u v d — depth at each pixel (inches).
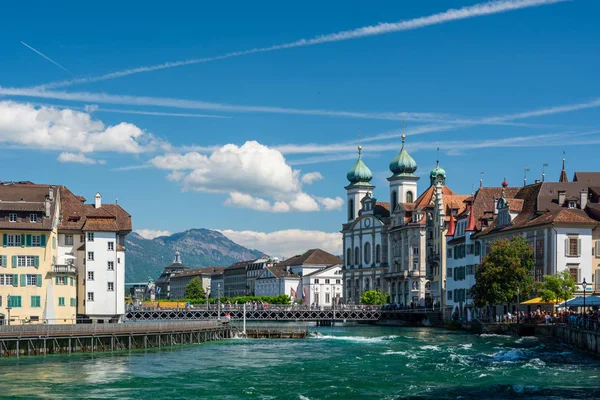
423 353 3720.5
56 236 5103.3
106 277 5206.7
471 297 6117.1
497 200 6220.5
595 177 5949.8
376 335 5452.8
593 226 4968.0
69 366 3174.2
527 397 2289.6
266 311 7416.3
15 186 5007.4
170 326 4387.3
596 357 3260.3
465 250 6373.0
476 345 4121.6
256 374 2915.8
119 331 3973.9
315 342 4722.0
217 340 4970.5
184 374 2918.3
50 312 4783.5
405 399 2300.7
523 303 4761.3
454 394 2367.1
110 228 5236.2
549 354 3454.7
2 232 4746.6
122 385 2618.1
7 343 3540.8
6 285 4734.3
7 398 2356.1
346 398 2335.1
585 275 4948.3
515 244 5078.7
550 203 5585.6
